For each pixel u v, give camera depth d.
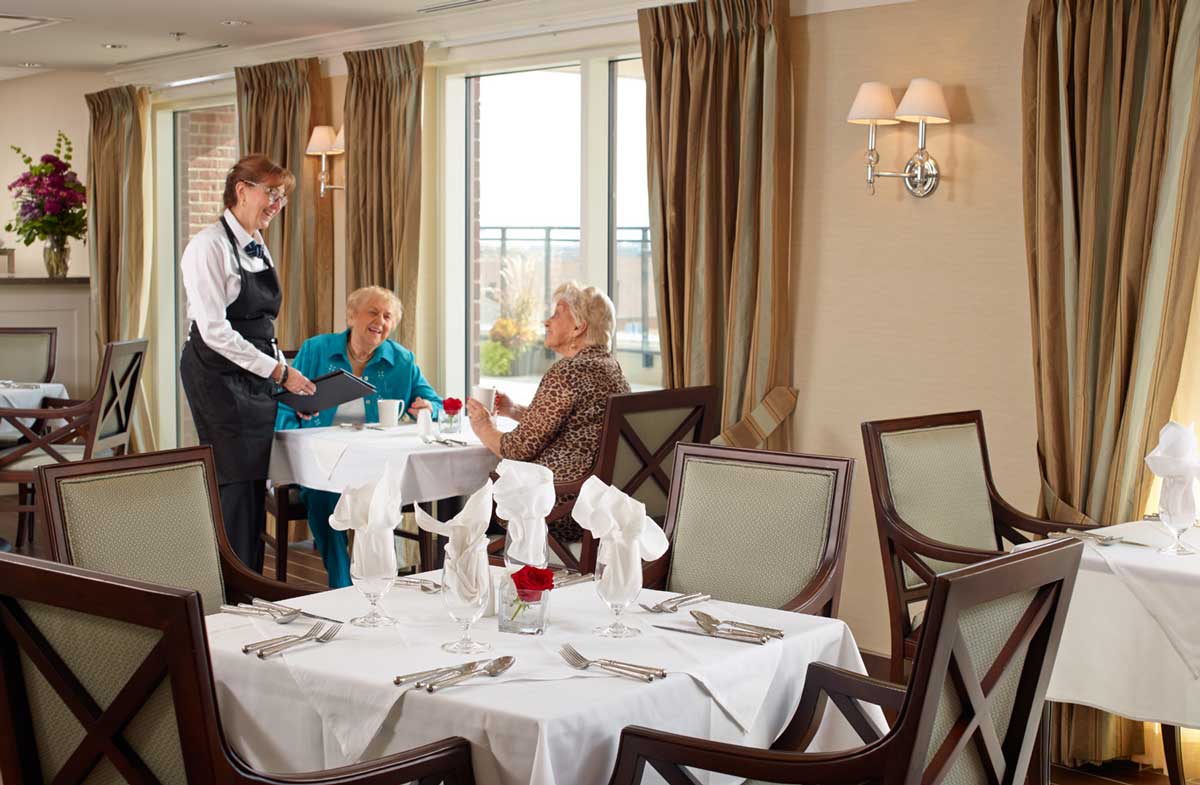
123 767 1.75
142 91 8.04
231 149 8.04
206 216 8.27
